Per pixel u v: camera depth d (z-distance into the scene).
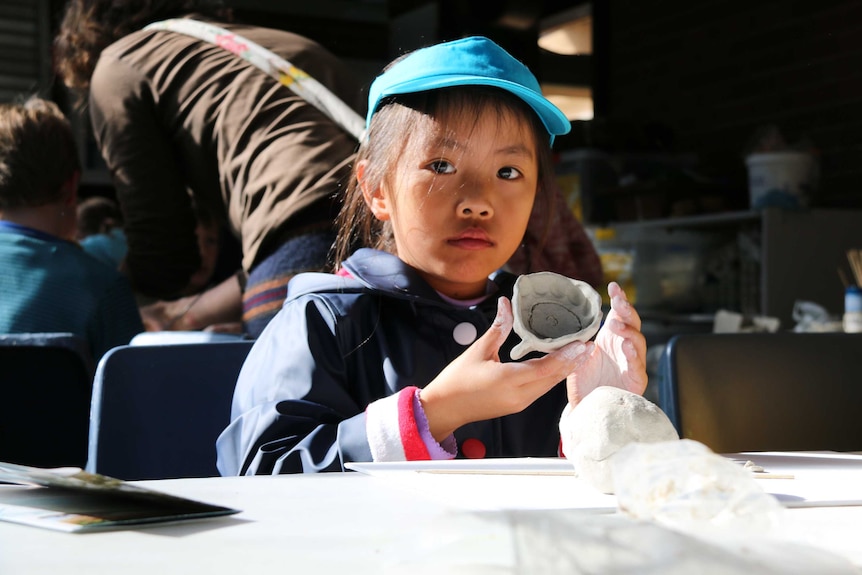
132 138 2.10
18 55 5.12
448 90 1.22
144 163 2.11
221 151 1.96
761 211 3.83
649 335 3.82
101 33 2.22
